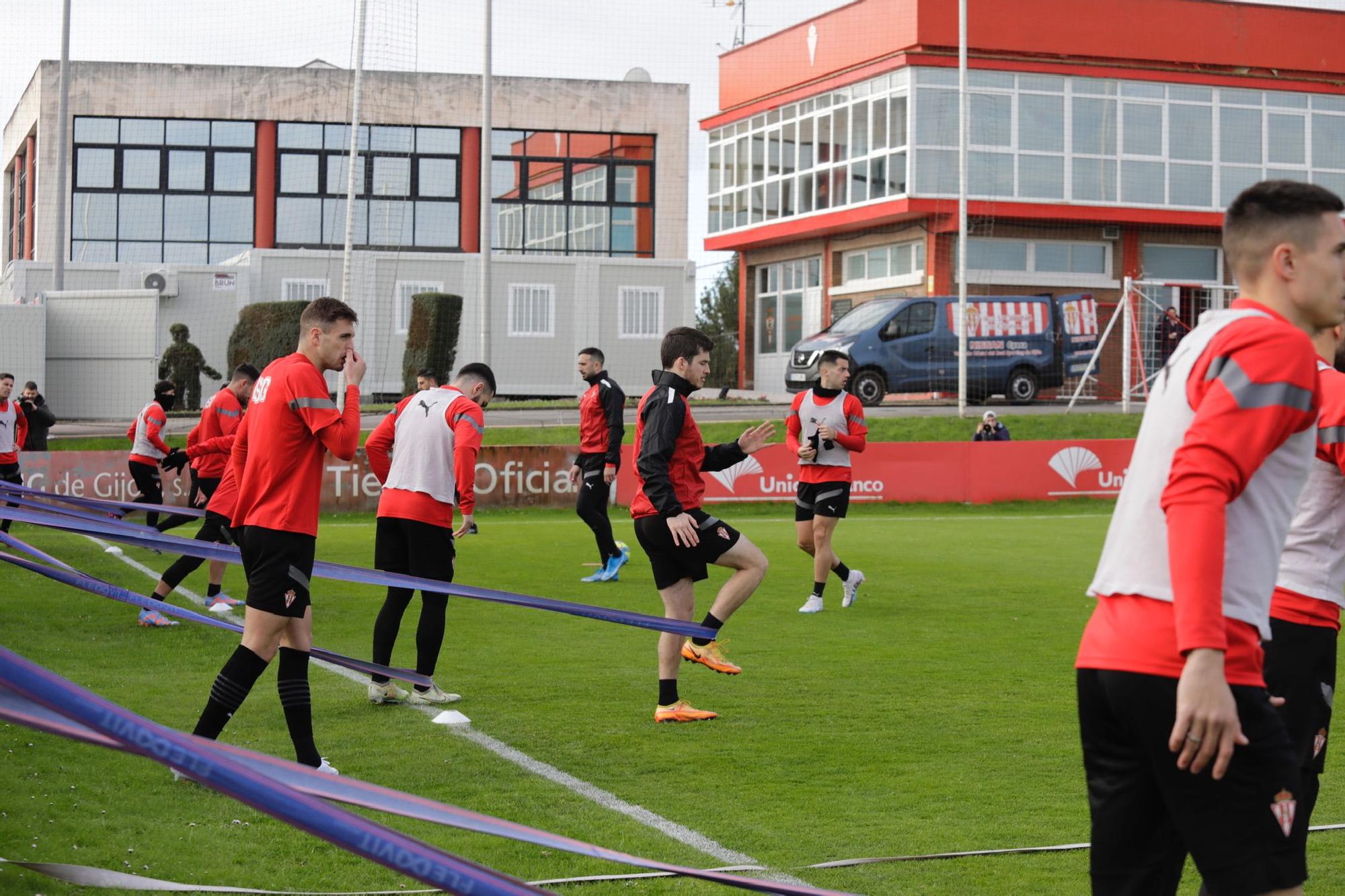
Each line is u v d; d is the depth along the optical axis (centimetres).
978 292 4150
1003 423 3197
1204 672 308
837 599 1429
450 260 4322
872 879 532
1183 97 4253
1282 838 327
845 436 1298
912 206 4047
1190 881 547
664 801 646
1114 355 4138
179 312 4138
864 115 4253
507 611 1310
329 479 2467
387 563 870
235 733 772
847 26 4297
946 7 4056
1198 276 4378
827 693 922
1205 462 315
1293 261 345
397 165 4766
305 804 263
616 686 941
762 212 4753
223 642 1077
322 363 668
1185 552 312
